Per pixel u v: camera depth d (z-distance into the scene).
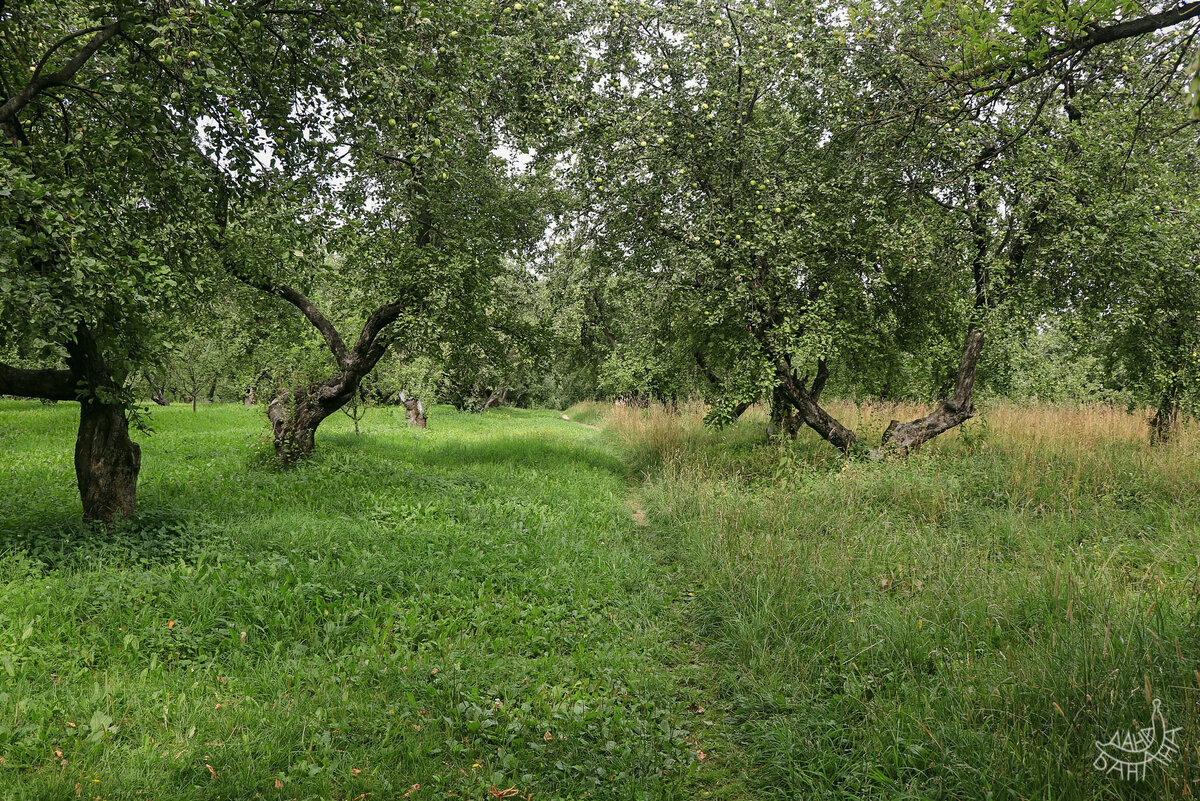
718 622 5.46
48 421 19.47
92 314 5.65
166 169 6.21
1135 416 12.28
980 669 3.94
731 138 10.42
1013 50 4.17
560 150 9.82
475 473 12.06
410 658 4.57
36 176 5.67
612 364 23.47
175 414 22.34
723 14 9.69
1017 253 10.45
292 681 4.21
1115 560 5.87
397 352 16.00
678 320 12.74
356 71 6.46
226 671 4.31
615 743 3.76
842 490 8.45
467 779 3.35
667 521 8.97
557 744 3.73
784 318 11.34
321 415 12.27
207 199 6.86
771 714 4.07
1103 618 4.09
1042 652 3.87
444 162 8.49
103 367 6.78
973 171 8.43
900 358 14.38
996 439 11.23
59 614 4.62
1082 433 10.62
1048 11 3.78
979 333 11.15
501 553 6.92
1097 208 8.97
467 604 5.54
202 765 3.31
